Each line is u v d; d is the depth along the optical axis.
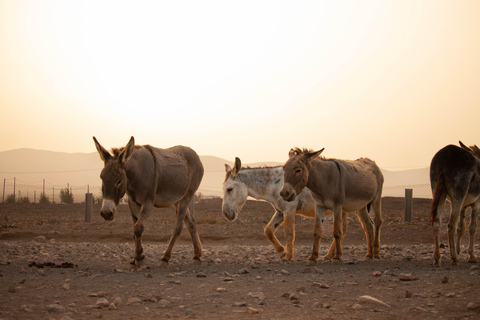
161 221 22.41
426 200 31.83
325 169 9.63
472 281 6.91
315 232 9.70
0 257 10.58
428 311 5.05
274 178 10.73
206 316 5.03
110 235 17.19
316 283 6.72
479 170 9.37
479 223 17.89
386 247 13.37
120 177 8.02
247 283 7.09
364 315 4.97
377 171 11.21
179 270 8.73
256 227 18.72
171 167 9.27
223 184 11.09
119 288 6.60
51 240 16.17
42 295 5.96
